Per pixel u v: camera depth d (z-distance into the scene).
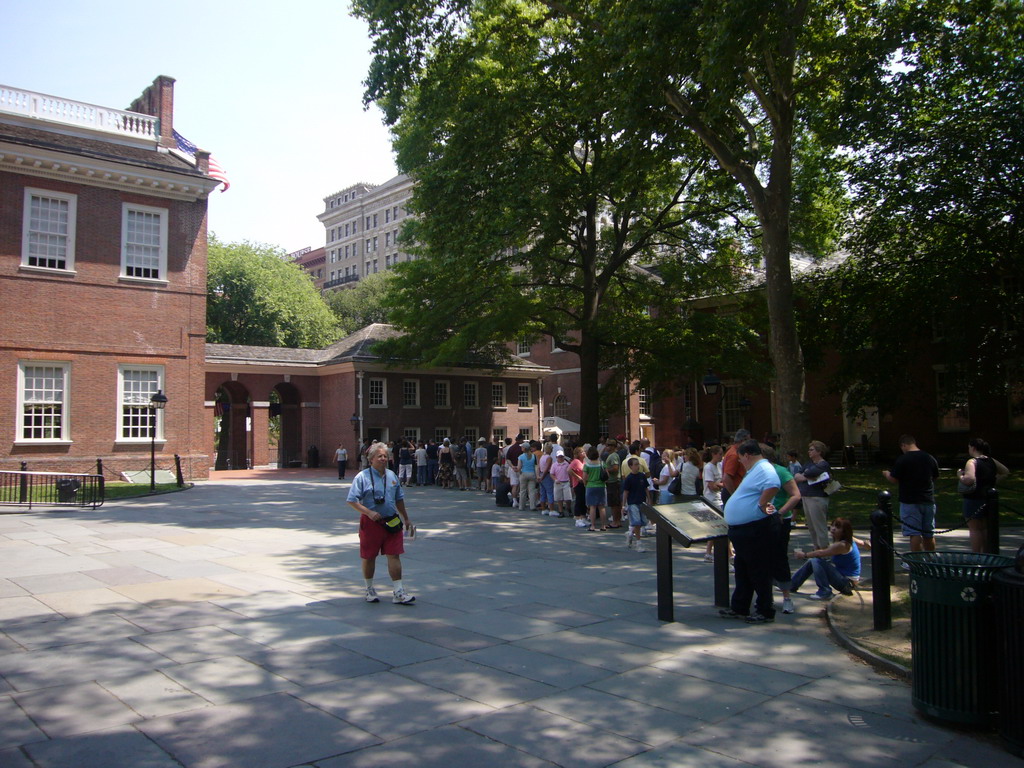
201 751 4.76
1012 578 4.87
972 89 22.39
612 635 7.64
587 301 26.25
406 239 26.55
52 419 27.06
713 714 5.50
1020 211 22.53
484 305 25.77
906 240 26.22
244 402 45.44
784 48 15.10
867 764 4.68
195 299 30.45
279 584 10.08
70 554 12.41
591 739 5.02
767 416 39.25
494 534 15.39
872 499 20.81
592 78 17.52
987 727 5.15
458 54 19.53
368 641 7.33
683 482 14.45
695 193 25.44
